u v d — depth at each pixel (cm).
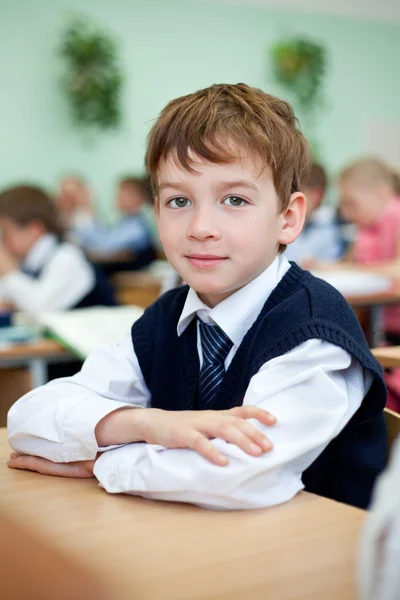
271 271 102
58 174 667
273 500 77
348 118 754
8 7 643
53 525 71
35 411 96
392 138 775
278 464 78
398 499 46
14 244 295
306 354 90
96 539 67
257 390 88
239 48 719
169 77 700
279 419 84
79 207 638
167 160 96
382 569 46
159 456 81
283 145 99
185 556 62
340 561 60
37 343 201
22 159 657
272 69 727
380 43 763
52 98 661
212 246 95
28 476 91
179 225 96
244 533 68
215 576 57
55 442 91
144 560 61
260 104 100
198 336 105
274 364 90
